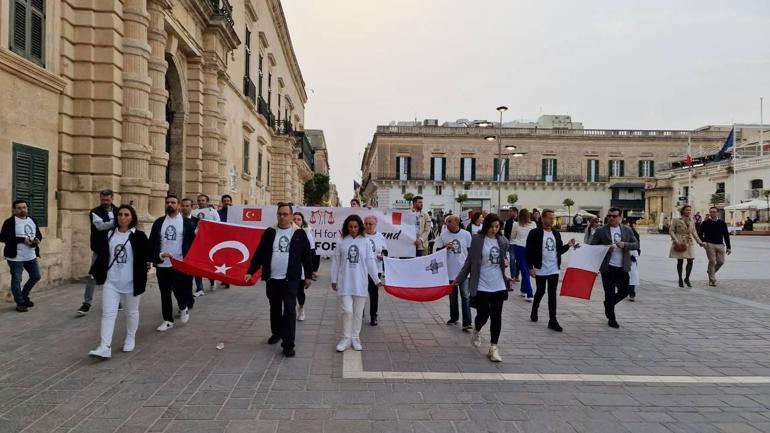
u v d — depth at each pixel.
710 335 7.32
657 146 63.94
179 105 16.02
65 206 10.39
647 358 6.13
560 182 62.31
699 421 4.28
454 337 7.01
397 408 4.39
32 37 9.36
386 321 8.05
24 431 3.79
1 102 8.55
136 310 5.86
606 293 7.85
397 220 13.42
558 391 4.92
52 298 8.79
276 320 6.38
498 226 6.11
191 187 16.64
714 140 63.94
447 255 7.76
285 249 6.18
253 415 4.17
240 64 22.77
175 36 14.49
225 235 6.97
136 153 11.22
